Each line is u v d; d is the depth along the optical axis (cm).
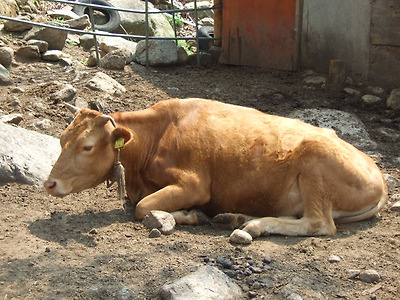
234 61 845
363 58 743
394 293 360
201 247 400
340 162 422
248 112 459
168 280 361
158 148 448
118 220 438
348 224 443
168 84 743
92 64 786
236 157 437
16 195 466
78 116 428
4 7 874
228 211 446
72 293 351
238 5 826
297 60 793
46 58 773
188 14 1309
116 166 433
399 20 708
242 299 352
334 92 724
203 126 447
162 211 429
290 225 421
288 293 353
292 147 431
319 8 767
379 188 439
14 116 572
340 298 354
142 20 1084
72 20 959
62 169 420
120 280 362
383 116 674
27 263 378
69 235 413
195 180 435
